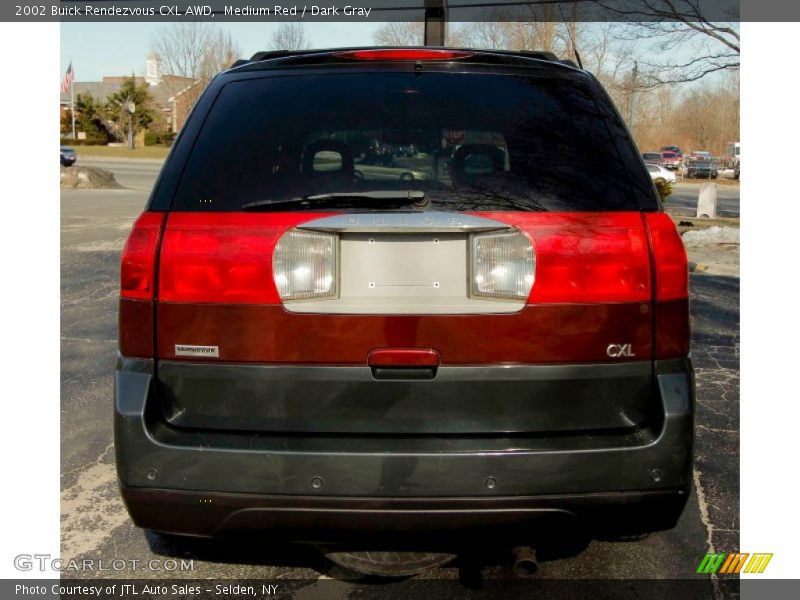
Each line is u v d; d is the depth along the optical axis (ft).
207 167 8.17
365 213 7.74
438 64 8.91
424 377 7.71
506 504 7.54
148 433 7.71
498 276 7.73
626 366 7.84
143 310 7.91
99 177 94.53
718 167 149.48
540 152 8.20
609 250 7.83
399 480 7.52
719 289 30.78
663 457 7.65
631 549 10.53
